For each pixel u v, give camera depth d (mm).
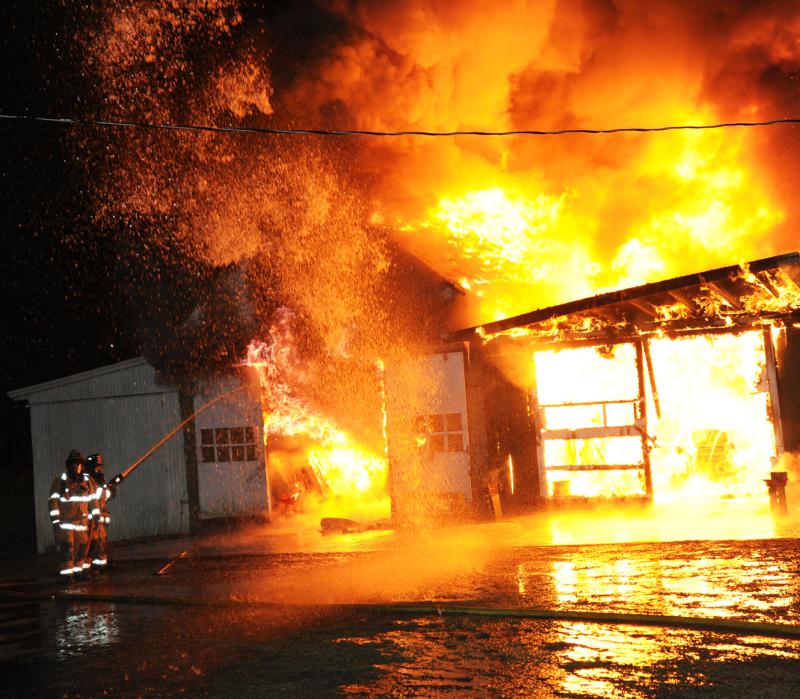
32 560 13203
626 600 6441
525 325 11750
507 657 5273
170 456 14266
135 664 5758
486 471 12164
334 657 5543
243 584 8531
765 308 11070
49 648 6453
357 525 12594
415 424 12531
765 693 4320
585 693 4508
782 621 5527
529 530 10711
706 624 5633
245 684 5090
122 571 10367
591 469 11828
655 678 4680
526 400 12227
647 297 11391
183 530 14078
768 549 8023
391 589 7609
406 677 5000
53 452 14414
